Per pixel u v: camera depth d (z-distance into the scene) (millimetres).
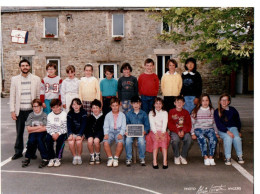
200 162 4539
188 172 4078
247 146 5328
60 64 14328
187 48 13531
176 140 4406
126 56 13953
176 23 5988
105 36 13953
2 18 14281
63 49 14203
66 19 14016
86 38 14039
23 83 4691
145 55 13844
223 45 4629
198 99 5059
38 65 14383
